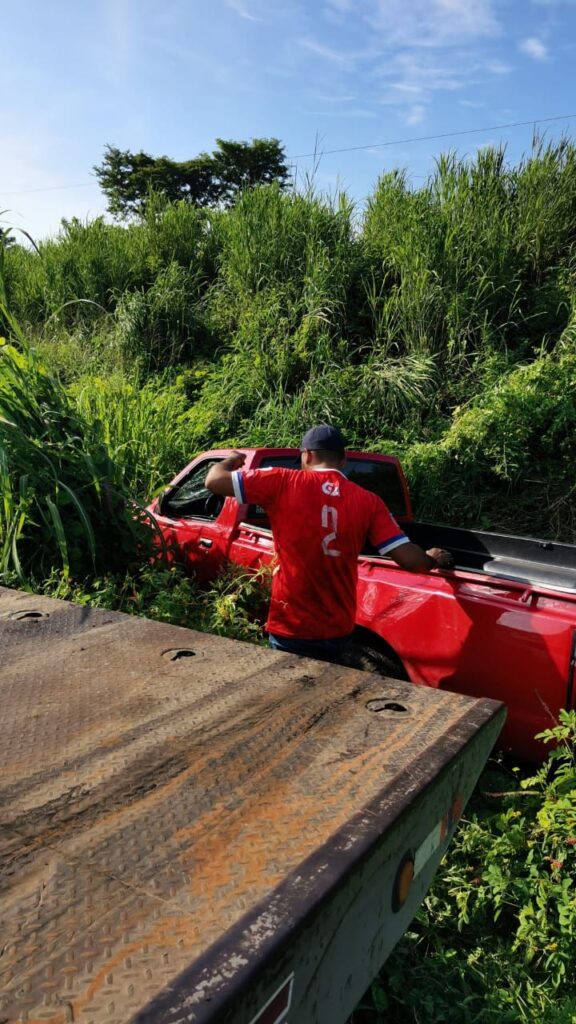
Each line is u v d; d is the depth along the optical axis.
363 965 1.29
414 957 2.40
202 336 11.48
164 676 1.88
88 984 0.90
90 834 1.20
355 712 1.70
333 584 2.95
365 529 3.01
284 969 0.98
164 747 1.50
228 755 1.47
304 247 10.58
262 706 1.71
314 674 1.93
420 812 1.40
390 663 3.46
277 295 10.01
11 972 0.92
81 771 1.40
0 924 1.00
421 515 7.17
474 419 7.34
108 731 1.56
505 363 8.18
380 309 9.64
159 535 4.89
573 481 7.12
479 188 9.52
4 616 2.36
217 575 4.56
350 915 1.18
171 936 0.98
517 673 2.97
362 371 8.80
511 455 7.10
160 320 11.38
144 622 2.32
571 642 2.81
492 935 2.54
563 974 2.23
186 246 13.38
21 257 14.44
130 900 1.05
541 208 9.26
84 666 1.94
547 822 2.59
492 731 1.76
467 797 1.73
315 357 9.13
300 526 2.92
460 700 1.79
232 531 4.46
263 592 4.11
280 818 1.26
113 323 11.99
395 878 1.36
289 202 11.10
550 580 3.74
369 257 10.16
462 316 8.80
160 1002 0.87
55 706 1.68
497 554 4.27
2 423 4.48
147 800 1.31
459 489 7.29
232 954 0.95
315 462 3.15
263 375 9.18
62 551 4.18
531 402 7.28
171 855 1.16
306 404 8.54
